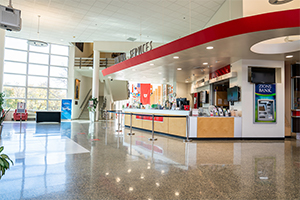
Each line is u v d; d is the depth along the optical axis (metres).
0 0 8.38
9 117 13.45
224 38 4.73
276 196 2.35
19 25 4.94
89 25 11.03
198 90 12.23
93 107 13.63
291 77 7.78
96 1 8.36
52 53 15.20
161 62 7.37
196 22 10.10
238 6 6.09
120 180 2.77
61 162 3.64
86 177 2.88
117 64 9.23
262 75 7.01
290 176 3.03
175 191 2.43
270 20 4.13
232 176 3.00
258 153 4.61
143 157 4.05
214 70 8.99
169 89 15.29
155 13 9.17
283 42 6.11
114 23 10.58
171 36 12.38
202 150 4.85
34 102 14.59
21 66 14.12
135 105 10.20
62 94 15.59
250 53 6.11
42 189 2.46
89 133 7.63
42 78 14.85
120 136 6.98
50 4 8.75
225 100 10.17
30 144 5.31
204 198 2.26
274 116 7.00
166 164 3.58
